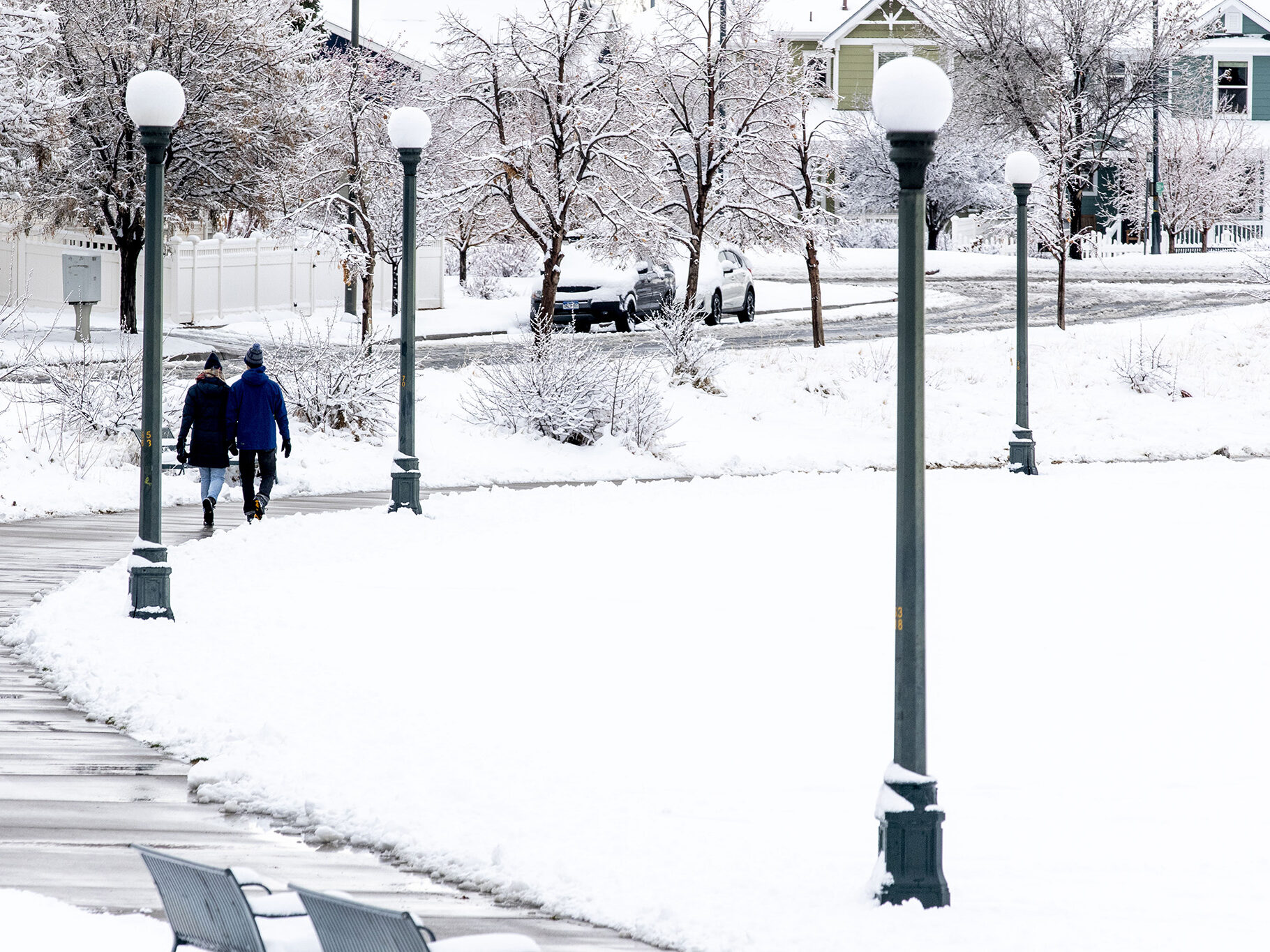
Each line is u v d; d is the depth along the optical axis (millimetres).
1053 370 89000
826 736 25312
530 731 24938
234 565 40156
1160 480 66375
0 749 23438
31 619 32562
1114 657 32094
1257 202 170125
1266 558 45812
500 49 81812
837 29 176625
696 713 26641
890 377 84562
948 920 16375
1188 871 18453
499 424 70500
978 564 44406
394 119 48688
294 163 96750
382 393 68000
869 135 169875
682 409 78188
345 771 22109
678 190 96938
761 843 19312
